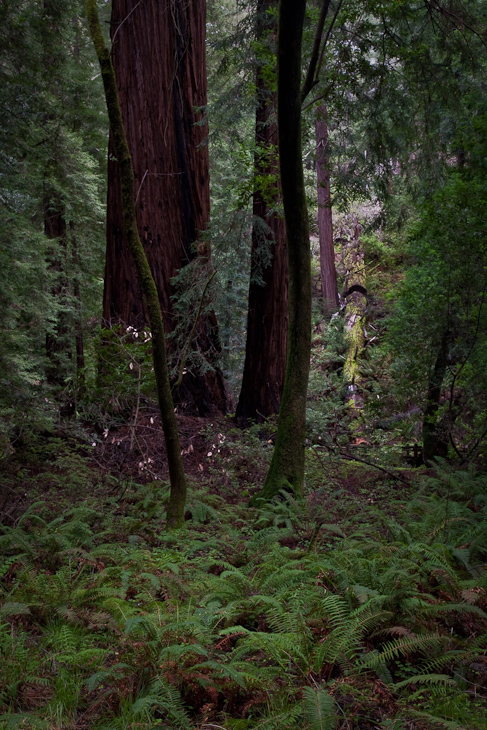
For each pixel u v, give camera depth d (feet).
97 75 51.52
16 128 37.93
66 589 13.66
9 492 22.22
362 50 27.09
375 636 12.09
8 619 12.90
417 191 36.14
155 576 13.74
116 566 15.29
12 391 27.86
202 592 13.89
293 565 14.60
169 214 35.50
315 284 80.74
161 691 9.79
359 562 14.25
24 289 44.37
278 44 19.13
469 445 31.07
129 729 9.26
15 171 37.24
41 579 13.97
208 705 9.53
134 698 10.14
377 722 9.48
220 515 21.44
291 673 10.81
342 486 28.30
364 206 72.95
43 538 16.37
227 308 36.50
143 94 34.91
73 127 49.80
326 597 12.20
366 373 60.49
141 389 28.19
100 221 53.62
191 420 33.22
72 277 52.11
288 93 19.97
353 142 32.27
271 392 36.60
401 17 28.12
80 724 9.70
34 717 9.12
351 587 12.87
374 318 69.05
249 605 12.93
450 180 34.01
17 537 16.17
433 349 31.22
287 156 21.25
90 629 12.64
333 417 41.83
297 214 22.34
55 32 42.68
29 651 11.68
